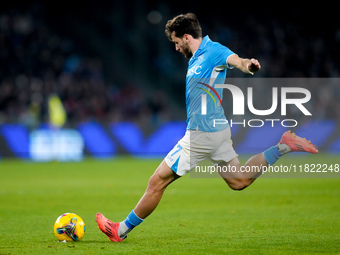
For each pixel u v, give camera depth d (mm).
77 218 20859
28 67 89312
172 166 19438
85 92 88000
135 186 42656
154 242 20438
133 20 105250
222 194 37500
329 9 100188
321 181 44875
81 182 45781
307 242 20141
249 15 101750
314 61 97062
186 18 19953
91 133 73688
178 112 97688
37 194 38000
